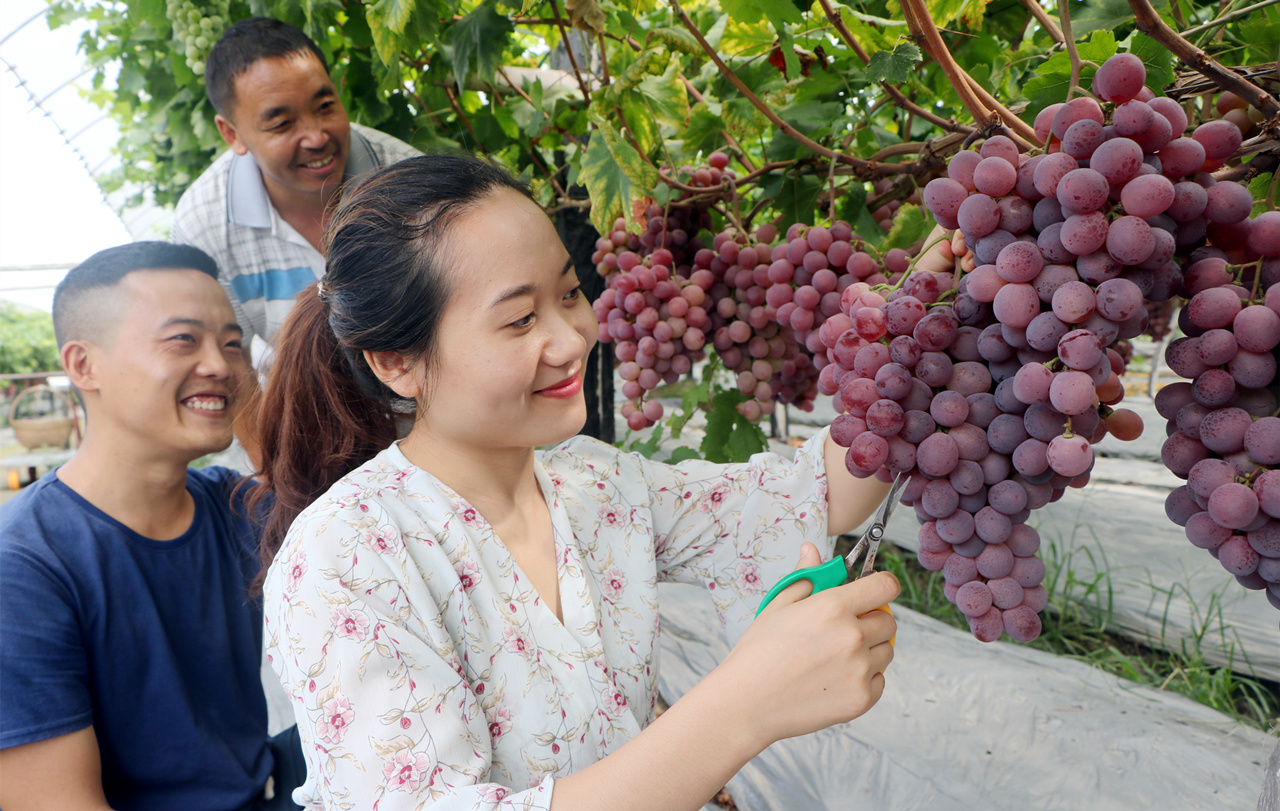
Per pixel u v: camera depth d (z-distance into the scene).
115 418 1.38
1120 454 3.95
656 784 0.77
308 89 2.08
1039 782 1.74
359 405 1.28
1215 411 0.75
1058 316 0.73
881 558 3.12
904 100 1.44
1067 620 2.58
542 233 0.94
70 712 1.21
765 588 1.21
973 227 0.80
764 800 1.78
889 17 1.53
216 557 1.52
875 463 0.81
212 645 1.47
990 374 0.83
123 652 1.34
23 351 12.27
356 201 0.96
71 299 1.35
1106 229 0.72
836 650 0.80
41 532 1.30
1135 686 2.11
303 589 0.88
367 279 0.93
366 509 0.96
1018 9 1.62
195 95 3.27
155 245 1.44
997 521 0.79
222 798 1.41
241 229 2.40
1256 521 0.71
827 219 1.73
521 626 1.00
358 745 0.82
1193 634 2.27
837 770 1.84
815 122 1.69
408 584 0.92
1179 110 0.77
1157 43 0.97
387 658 0.85
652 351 1.62
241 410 1.45
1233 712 2.01
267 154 2.15
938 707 2.04
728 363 1.63
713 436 1.79
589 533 1.16
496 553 1.02
